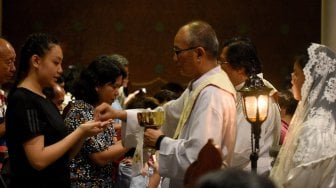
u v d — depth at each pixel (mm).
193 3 11922
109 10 11961
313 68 4176
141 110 4625
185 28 4414
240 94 4812
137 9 11969
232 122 4324
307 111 4160
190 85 4582
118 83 5094
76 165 4934
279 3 11875
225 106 4285
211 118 4234
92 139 4883
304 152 4000
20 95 4172
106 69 5031
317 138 4012
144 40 11961
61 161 4348
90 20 11930
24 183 4215
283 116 6012
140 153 4488
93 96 5055
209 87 4312
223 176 1957
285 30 11875
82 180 4930
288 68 11844
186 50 4387
